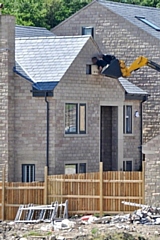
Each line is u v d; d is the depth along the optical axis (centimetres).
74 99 11394
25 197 9981
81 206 9962
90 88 11625
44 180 10344
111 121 12269
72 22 14350
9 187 9981
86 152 11581
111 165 12300
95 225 9294
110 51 14050
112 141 12275
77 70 11450
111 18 14050
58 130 11175
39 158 11175
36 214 9888
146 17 14538
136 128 12669
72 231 8975
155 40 13738
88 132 11612
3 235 8875
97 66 11650
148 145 9838
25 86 11219
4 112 11200
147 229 8962
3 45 11238
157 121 13600
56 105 11144
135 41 13888
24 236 8794
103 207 9906
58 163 11169
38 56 11712
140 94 12650
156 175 9806
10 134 11206
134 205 9725
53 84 11150
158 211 9519
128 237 8306
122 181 9881
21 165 11244
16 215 9900
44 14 19050
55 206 9831
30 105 11206
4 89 11206
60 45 11769
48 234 8862
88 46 11619
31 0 19712
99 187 9912
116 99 12088
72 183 9975
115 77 11369
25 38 12056
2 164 11194
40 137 11169
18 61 11650
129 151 12500
